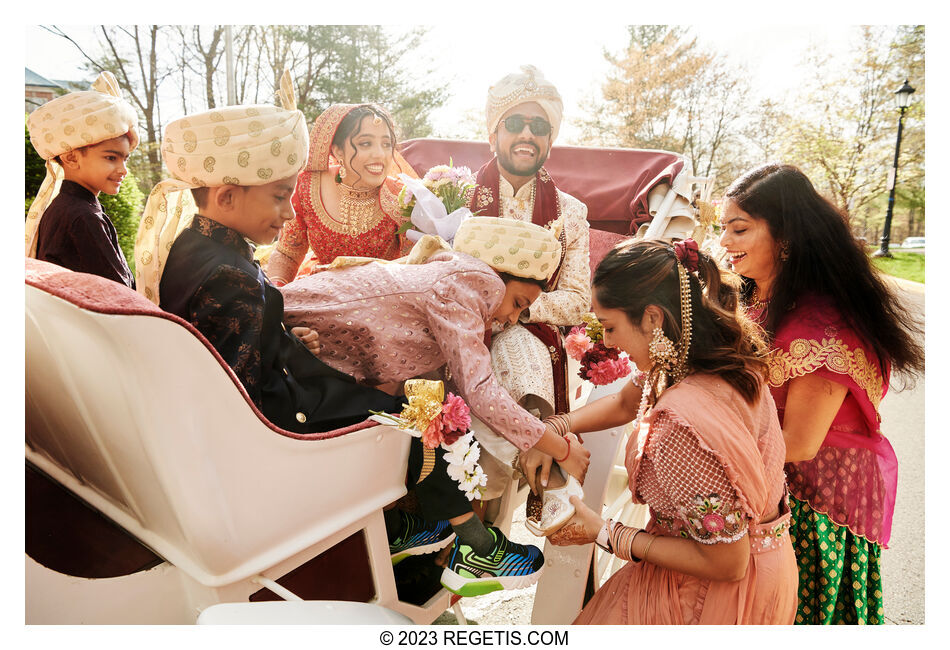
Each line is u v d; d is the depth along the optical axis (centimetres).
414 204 224
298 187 249
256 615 116
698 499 139
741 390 147
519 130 238
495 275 172
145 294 162
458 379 161
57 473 152
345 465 141
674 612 153
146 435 108
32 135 184
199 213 161
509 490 204
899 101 797
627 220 329
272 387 148
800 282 182
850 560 196
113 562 128
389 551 165
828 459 193
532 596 284
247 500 122
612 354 202
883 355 179
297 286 173
